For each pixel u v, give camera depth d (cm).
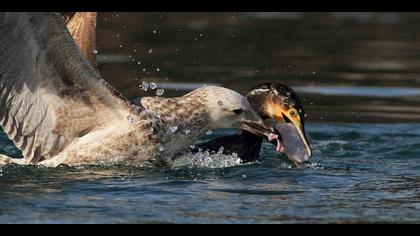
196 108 1345
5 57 1229
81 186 1225
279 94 1459
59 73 1258
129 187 1229
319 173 1370
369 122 1844
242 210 1134
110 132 1312
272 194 1219
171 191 1217
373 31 2844
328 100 2028
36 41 1216
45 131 1312
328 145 1638
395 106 1986
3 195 1173
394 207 1162
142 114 1309
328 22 2991
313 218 1106
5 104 1277
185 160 1362
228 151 1438
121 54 2408
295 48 2567
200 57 2405
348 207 1160
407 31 2848
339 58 2445
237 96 1371
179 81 2119
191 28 2803
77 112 1302
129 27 2742
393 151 1591
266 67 2309
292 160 1412
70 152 1323
